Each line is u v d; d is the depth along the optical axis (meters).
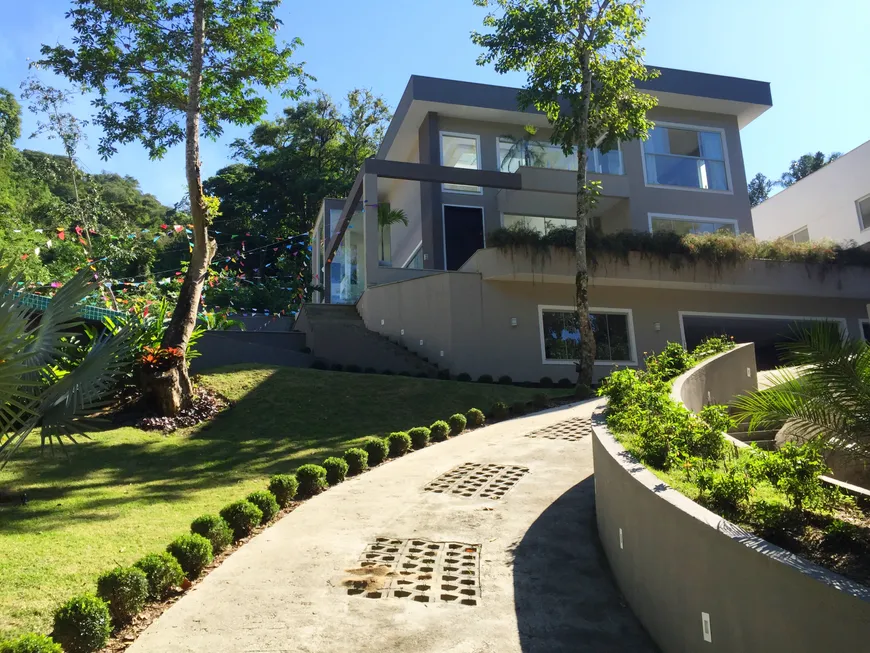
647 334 20.83
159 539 7.11
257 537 7.50
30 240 25.64
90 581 5.91
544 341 19.75
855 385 4.87
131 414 12.79
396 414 13.97
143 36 15.03
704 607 4.51
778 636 3.74
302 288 32.78
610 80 17.83
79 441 11.34
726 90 24.62
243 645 5.09
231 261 35.59
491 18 17.45
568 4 16.91
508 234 19.25
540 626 5.60
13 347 6.39
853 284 22.38
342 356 18.78
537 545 7.33
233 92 16.03
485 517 8.16
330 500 8.85
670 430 6.65
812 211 29.73
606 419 8.42
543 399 15.23
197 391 14.09
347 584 6.26
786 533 4.65
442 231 22.59
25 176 34.28
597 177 23.25
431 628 5.50
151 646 5.04
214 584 6.21
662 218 23.91
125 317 14.26
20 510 8.13
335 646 5.14
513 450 11.13
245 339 20.03
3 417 6.88
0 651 4.08
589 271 19.53
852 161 27.55
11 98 40.16
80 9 14.52
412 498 8.90
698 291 21.67
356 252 23.30
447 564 6.81
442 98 22.69
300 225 43.53
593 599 6.12
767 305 22.39
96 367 7.55
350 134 44.94
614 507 6.60
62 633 4.70
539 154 23.33
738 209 24.83
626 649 5.25
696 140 25.05
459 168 21.14
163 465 10.50
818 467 5.04
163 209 57.66
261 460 10.91
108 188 52.25
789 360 5.28
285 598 5.94
